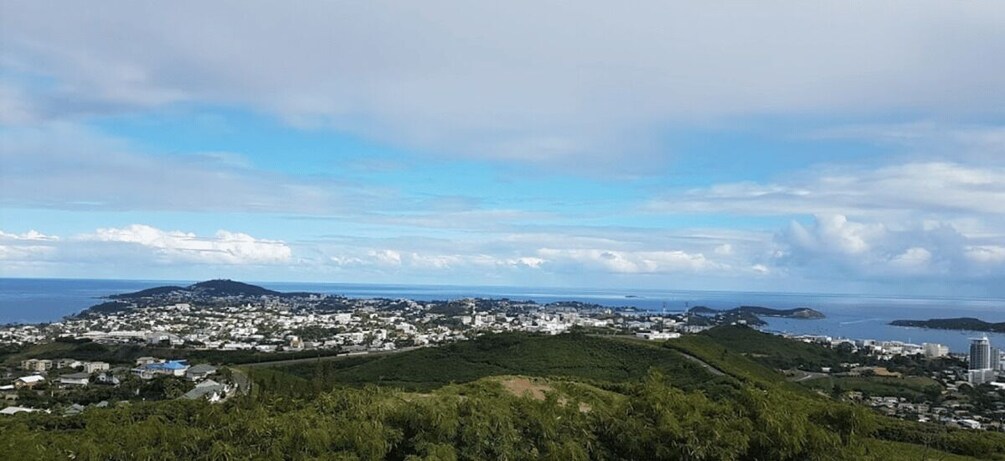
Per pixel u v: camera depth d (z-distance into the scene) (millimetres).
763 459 18141
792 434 18000
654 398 19469
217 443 17609
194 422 22469
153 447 18000
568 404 20344
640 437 18359
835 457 18344
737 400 20188
